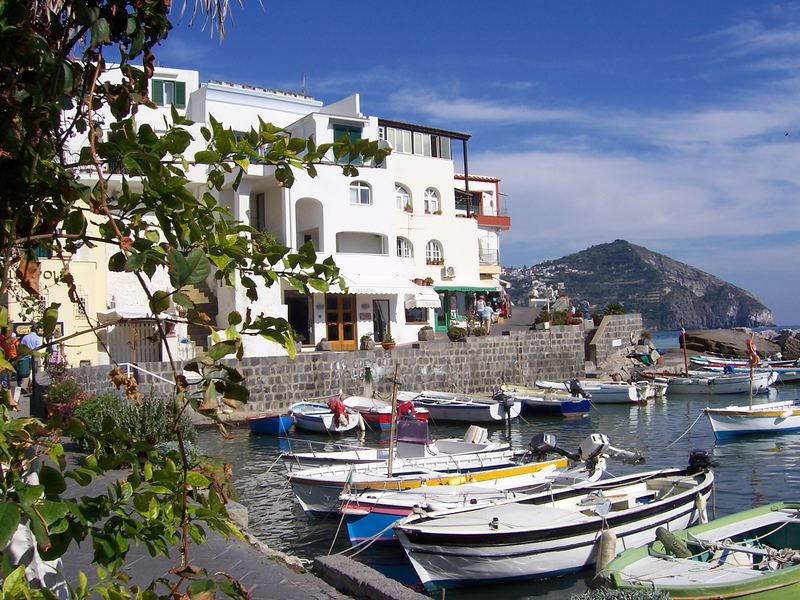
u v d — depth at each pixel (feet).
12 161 9.72
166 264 9.76
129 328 101.09
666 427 103.71
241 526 37.22
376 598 29.94
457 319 162.50
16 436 8.80
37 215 10.41
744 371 148.56
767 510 43.52
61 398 64.64
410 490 51.29
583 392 122.62
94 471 9.27
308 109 148.36
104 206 10.02
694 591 31.83
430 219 160.25
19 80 9.28
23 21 9.38
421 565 42.55
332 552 48.11
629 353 160.56
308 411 99.19
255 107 141.69
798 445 87.10
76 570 27.43
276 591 27.07
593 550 43.91
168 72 132.67
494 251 185.68
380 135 157.99
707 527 40.70
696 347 193.47
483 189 200.34
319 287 11.78
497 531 41.86
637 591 30.78
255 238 12.33
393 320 137.69
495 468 61.62
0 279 10.02
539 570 42.68
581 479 53.93
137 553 30.81
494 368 134.10
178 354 102.53
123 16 10.63
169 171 11.41
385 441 90.33
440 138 168.76
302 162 12.37
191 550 31.58
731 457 81.10
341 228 130.72
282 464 76.59
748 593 31.78
